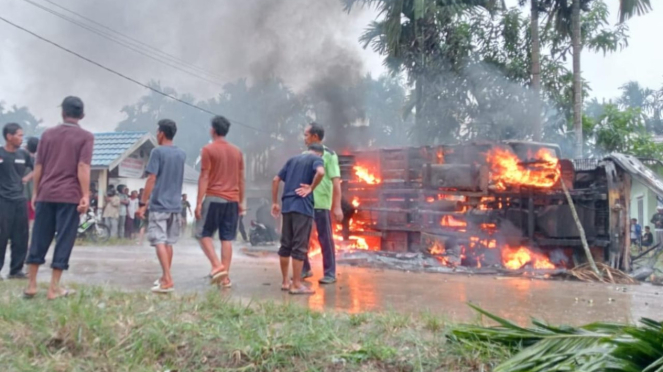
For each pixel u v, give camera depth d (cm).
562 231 966
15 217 750
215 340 440
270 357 410
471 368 381
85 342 439
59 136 584
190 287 691
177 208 664
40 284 665
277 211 704
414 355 400
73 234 585
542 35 2052
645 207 2438
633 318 538
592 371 325
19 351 430
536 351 362
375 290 698
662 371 306
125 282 731
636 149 1961
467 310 568
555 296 677
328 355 408
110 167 1964
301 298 631
